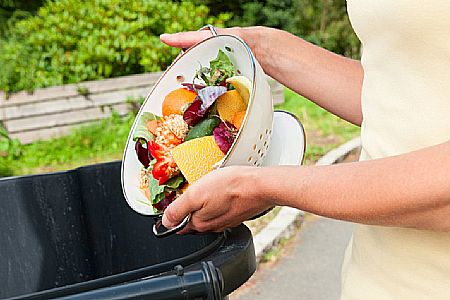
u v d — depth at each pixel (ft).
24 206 5.82
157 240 5.61
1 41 22.77
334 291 12.12
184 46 5.40
